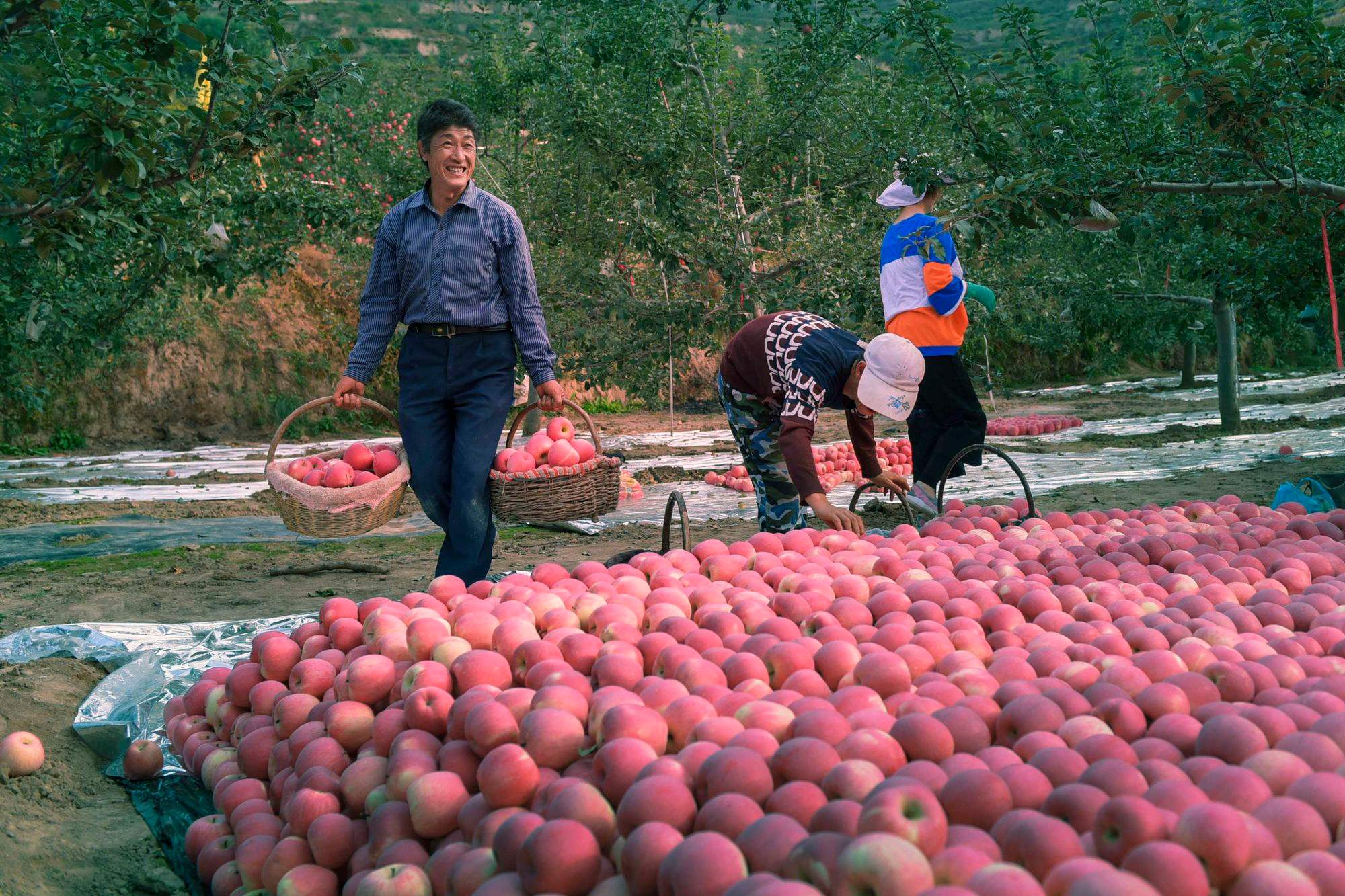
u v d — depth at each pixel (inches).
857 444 209.3
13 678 166.6
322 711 124.1
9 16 211.3
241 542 313.4
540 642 124.3
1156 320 843.4
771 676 119.2
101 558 284.2
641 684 114.3
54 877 111.3
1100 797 81.5
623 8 484.1
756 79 525.0
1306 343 1416.1
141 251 426.9
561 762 102.4
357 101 747.4
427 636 129.1
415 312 190.7
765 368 204.1
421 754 106.0
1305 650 126.2
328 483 190.1
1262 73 247.9
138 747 136.6
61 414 686.5
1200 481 377.7
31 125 247.9
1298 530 191.0
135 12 229.1
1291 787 82.7
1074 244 713.6
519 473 187.5
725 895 70.0
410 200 194.1
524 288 195.8
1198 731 99.0
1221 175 277.0
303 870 98.3
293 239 506.3
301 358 786.2
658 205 473.7
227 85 260.7
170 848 118.6
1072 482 388.5
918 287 261.4
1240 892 69.4
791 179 497.7
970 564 163.6
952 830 78.7
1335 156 351.9
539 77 510.3
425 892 89.7
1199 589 154.8
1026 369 1223.5
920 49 292.7
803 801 83.9
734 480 410.9
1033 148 275.9
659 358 510.0
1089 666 116.0
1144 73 440.5
